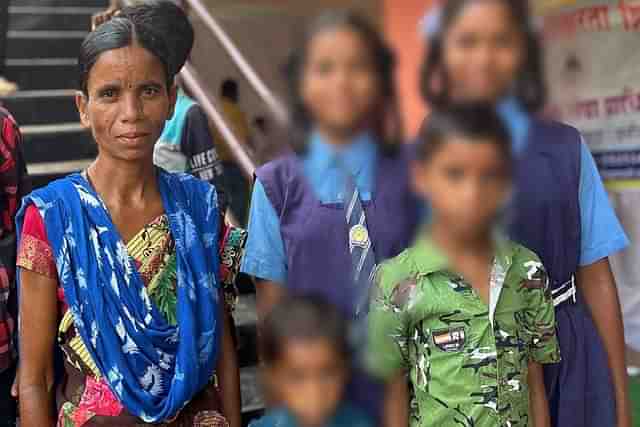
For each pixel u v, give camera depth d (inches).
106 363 70.3
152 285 73.4
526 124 76.3
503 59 71.5
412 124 74.8
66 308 72.4
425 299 77.8
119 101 72.0
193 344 72.7
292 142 82.6
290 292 81.0
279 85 79.1
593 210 86.0
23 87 257.1
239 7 126.0
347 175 80.7
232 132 144.7
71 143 224.7
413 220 80.0
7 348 105.1
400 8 72.3
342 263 81.8
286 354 75.8
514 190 75.2
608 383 89.1
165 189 77.5
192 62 168.6
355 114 75.9
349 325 77.4
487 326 77.4
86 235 71.4
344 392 77.7
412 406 81.4
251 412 132.3
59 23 287.0
